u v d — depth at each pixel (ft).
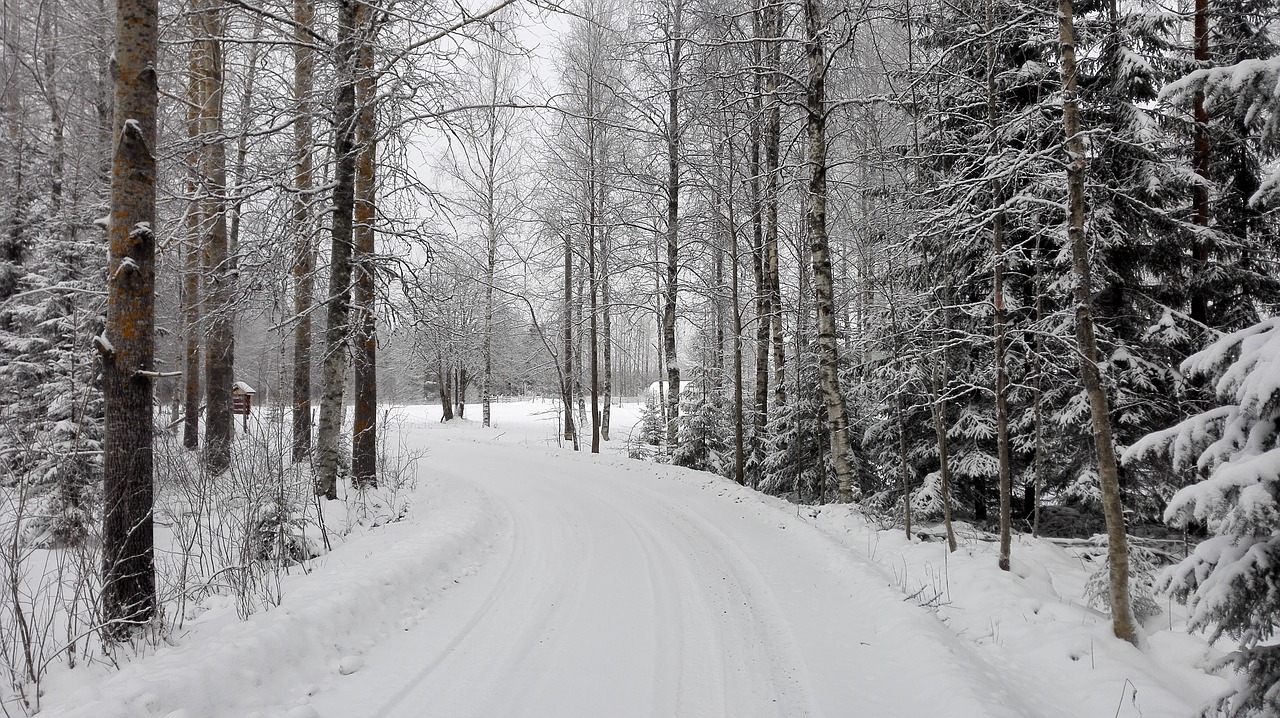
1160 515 31.22
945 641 16.67
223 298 35.73
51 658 12.91
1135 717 13.37
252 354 97.04
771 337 52.13
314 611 16.29
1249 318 31.50
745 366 77.20
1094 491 30.07
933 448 36.70
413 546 23.89
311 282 37.32
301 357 39.29
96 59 34.78
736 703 14.01
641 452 62.44
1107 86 29.19
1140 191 29.14
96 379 24.64
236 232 48.42
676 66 51.67
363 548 24.44
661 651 16.71
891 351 34.01
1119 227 28.63
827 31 36.14
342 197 32.24
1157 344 30.01
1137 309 31.04
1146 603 19.86
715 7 41.93
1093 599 20.65
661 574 23.65
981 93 30.68
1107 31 27.73
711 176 48.80
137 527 15.14
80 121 40.45
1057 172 27.07
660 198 57.36
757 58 44.62
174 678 12.13
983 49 27.89
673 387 56.85
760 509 36.37
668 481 45.21
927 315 28.91
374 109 31.83
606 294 65.31
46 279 34.88
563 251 74.38
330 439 31.63
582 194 65.10
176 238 31.07
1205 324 31.73
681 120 54.70
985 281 32.50
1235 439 11.68
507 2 26.40
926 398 32.81
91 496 22.65
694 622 18.83
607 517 33.71
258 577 19.43
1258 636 11.44
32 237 44.14
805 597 21.29
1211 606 11.21
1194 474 27.84
